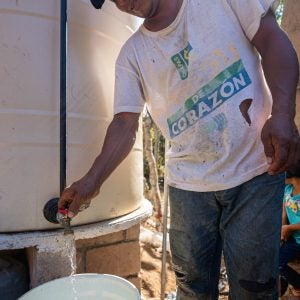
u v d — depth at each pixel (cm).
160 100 154
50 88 173
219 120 139
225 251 153
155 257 362
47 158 172
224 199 145
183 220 159
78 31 179
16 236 166
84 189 146
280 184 142
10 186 168
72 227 179
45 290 152
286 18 263
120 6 142
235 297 153
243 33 140
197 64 140
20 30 166
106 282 159
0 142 165
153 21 146
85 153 183
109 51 195
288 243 250
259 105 139
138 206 219
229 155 140
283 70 128
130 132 161
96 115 187
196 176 149
